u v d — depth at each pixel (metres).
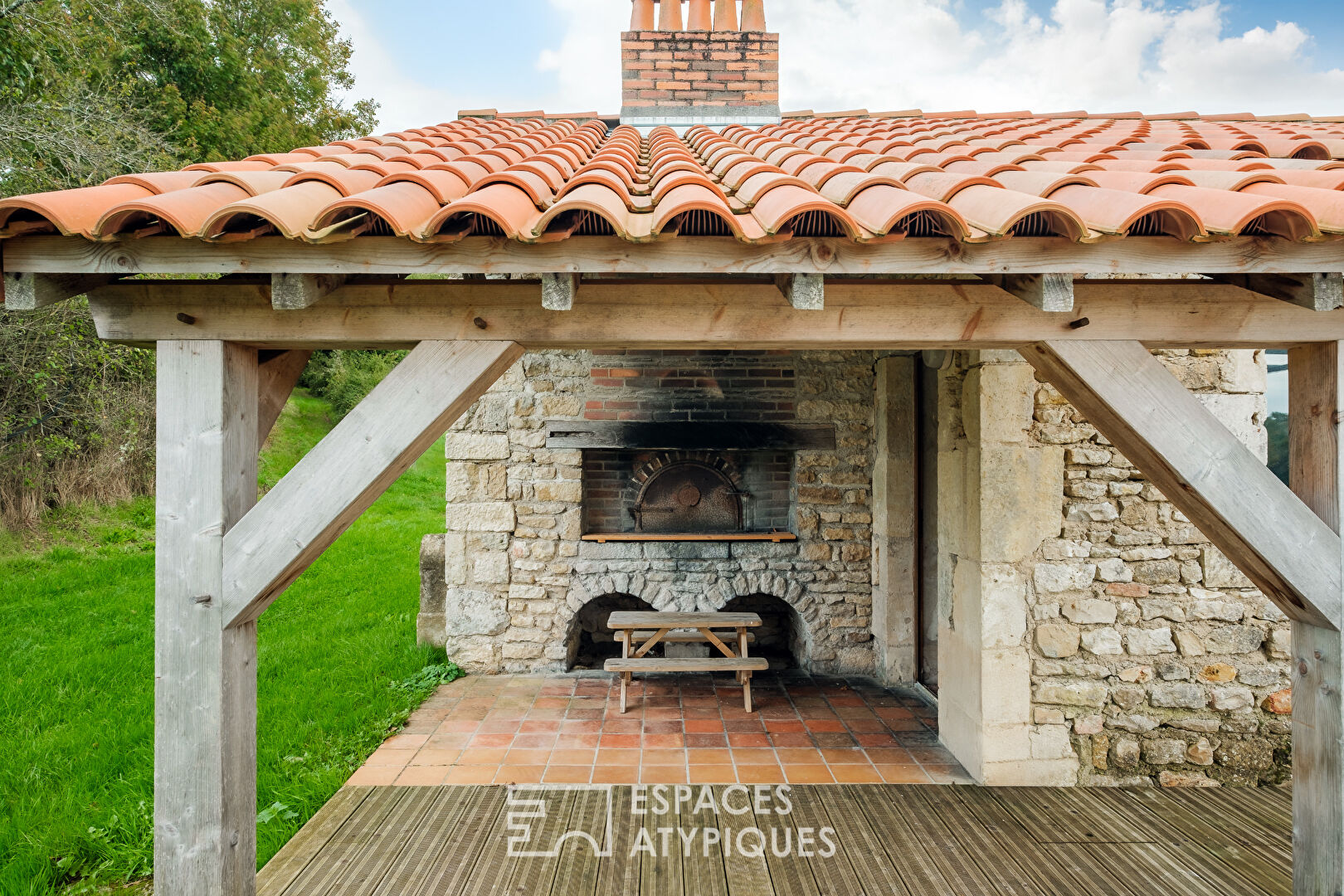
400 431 2.23
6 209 1.85
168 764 2.18
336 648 6.12
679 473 6.21
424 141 4.30
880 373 5.63
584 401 5.74
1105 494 4.00
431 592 5.99
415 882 3.09
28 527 9.06
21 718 4.64
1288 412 2.54
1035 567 3.99
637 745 4.48
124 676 5.43
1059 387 2.57
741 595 5.96
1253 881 3.11
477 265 1.97
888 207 1.94
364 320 2.24
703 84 6.33
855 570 5.88
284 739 4.30
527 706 5.11
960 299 2.31
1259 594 4.01
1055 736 4.01
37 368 9.09
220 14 15.59
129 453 10.52
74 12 9.94
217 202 2.00
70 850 3.27
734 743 4.51
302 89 18.41
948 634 4.43
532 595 5.77
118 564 8.62
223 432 2.22
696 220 1.99
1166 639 4.01
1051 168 2.74
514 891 3.04
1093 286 2.31
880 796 3.85
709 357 5.78
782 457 6.21
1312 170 2.71
